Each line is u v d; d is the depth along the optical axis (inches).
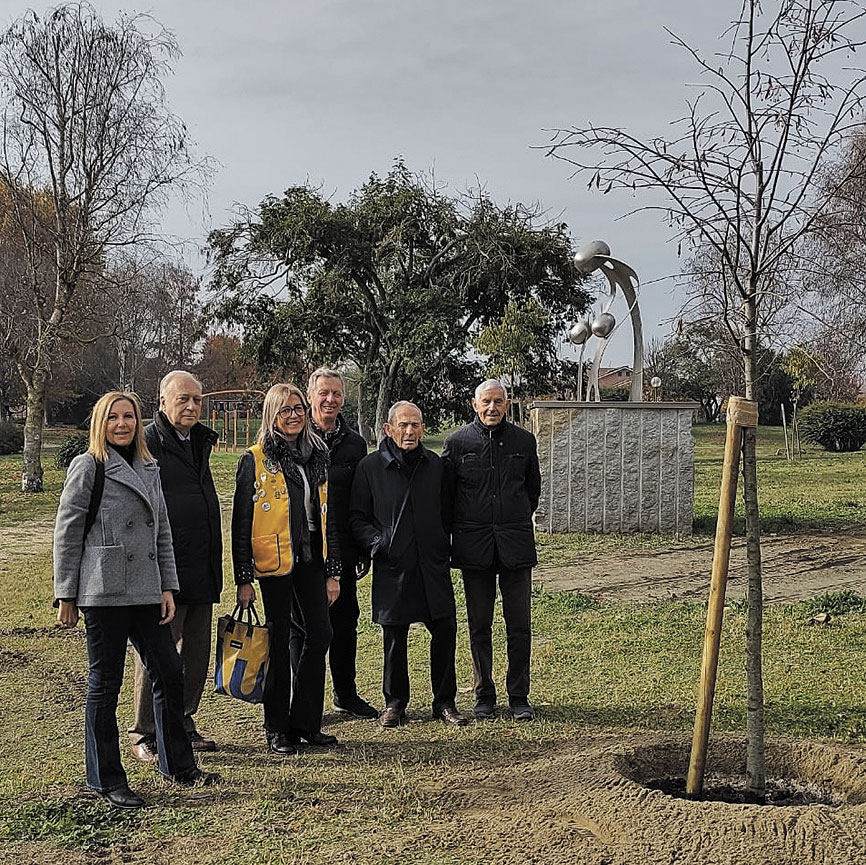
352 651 255.3
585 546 553.9
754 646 186.7
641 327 618.8
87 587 189.6
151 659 198.2
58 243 1030.4
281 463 223.6
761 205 184.7
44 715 253.9
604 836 166.4
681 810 168.1
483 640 249.8
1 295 1181.1
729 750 204.5
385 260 1565.0
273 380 1683.1
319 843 169.0
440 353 1549.0
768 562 501.7
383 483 244.8
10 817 181.0
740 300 189.0
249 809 184.5
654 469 598.2
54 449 1823.3
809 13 179.2
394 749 223.0
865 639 324.2
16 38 984.3
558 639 333.1
